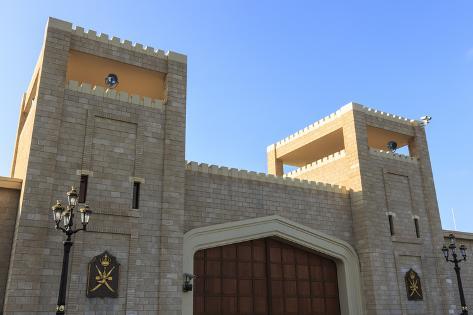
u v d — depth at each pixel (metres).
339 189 32.94
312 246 30.42
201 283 26.52
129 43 26.12
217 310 26.58
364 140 33.94
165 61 27.02
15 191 22.11
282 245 30.23
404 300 31.22
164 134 25.42
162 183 24.52
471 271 37.56
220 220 27.39
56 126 22.41
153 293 22.59
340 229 31.88
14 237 20.98
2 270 20.80
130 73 27.00
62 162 22.25
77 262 21.17
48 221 21.02
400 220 33.47
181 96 26.64
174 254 23.62
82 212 17.75
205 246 26.48
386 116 36.12
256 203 29.06
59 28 23.86
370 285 30.39
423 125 38.12
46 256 20.64
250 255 28.80
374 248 31.20
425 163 36.75
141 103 25.34
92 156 23.08
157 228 23.69
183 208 24.62
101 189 22.80
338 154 34.88
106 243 22.25
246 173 29.31
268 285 28.72
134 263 22.53
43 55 23.06
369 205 32.16
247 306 27.67
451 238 28.91
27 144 23.59
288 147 39.84
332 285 31.30
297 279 30.05
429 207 35.38
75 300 20.64
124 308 21.69
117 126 24.28
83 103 23.62
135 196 23.81
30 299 19.66
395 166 34.97
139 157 24.27
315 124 37.47
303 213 30.73
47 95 22.58
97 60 25.44
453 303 33.50
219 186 28.03
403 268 32.25
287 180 30.89
